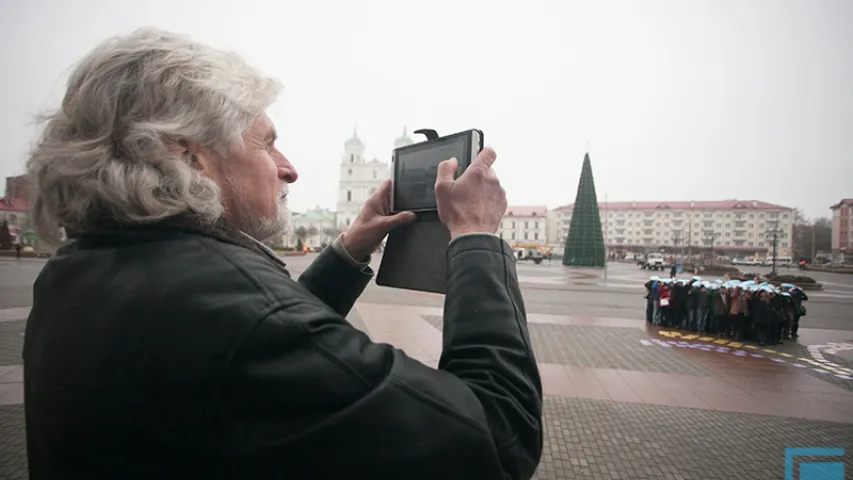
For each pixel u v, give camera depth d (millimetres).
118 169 665
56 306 716
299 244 63781
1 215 34875
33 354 734
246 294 629
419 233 1076
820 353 8266
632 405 5012
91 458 633
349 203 93188
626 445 3959
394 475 588
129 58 728
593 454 3775
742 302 9023
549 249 69812
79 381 643
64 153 686
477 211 895
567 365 6742
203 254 670
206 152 779
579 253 53812
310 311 655
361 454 582
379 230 1128
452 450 619
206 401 588
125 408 609
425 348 7117
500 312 786
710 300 9750
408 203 1122
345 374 608
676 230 90938
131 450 614
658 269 44875
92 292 677
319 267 1172
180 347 597
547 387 5625
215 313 606
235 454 579
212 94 744
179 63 749
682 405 5066
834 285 29172
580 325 10406
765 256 86812
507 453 676
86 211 708
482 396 697
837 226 70625
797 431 4375
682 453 3824
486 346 754
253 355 590
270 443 572
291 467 574
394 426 598
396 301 13336
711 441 4082
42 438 688
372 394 605
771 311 8719
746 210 91062
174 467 605
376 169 93062
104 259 703
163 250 680
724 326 9688
